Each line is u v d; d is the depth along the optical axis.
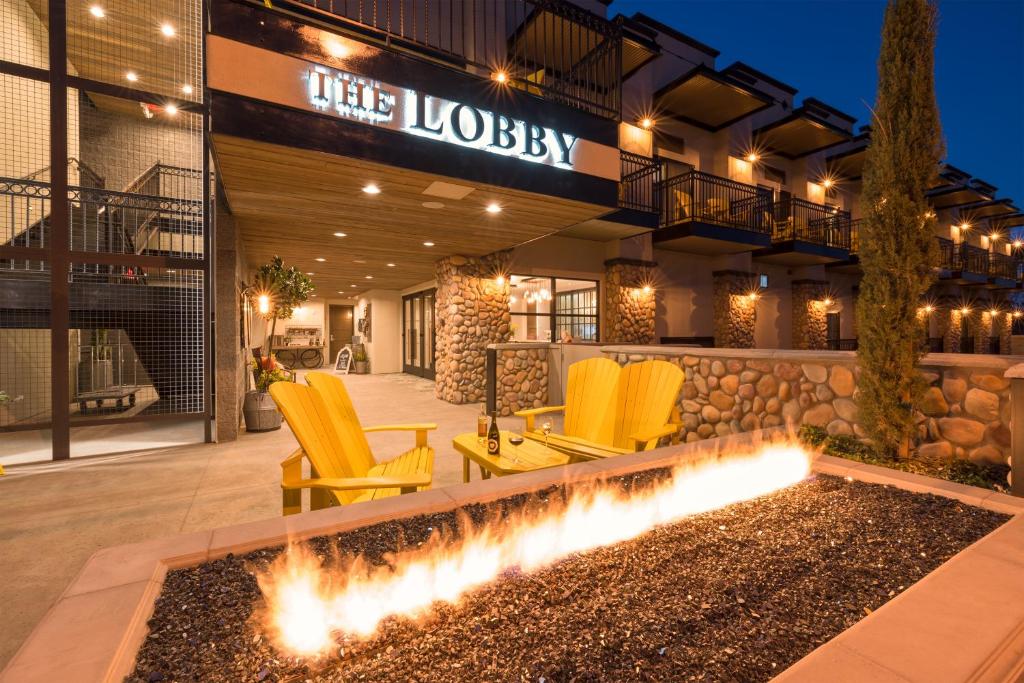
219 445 5.12
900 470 2.60
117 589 1.27
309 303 18.75
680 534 1.79
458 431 6.07
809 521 1.91
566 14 5.56
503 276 9.09
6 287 5.05
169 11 5.81
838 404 3.49
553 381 7.80
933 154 2.92
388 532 1.73
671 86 10.42
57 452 4.48
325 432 2.57
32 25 5.43
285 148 3.66
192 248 5.50
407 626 1.22
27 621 1.86
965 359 2.80
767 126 12.43
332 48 3.79
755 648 1.13
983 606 1.16
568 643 1.16
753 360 4.11
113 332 7.41
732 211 11.75
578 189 5.16
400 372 15.55
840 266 14.70
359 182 4.51
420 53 5.78
